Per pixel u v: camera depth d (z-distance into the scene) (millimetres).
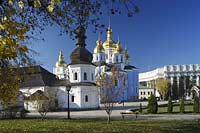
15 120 38250
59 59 117500
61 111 65812
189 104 71688
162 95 130500
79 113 57500
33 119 40781
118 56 111000
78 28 10352
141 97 150000
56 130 23422
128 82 110812
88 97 71188
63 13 9500
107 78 43781
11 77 10594
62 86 70750
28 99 43750
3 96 10477
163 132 21812
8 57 6523
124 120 36156
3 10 7406
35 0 7715
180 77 152250
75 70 73188
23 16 8703
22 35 6730
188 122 30891
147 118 40188
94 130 23047
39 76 70438
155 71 181000
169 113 49969
